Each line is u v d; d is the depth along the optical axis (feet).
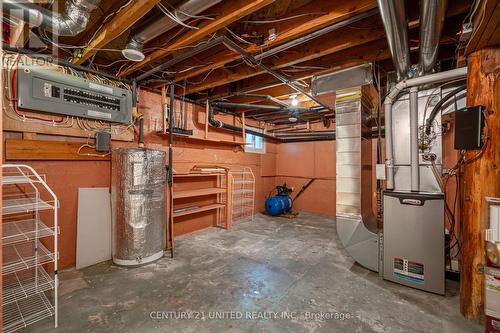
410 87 7.50
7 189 7.20
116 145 9.71
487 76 5.83
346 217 9.13
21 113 7.35
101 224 9.09
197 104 13.21
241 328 5.59
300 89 10.62
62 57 8.37
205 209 12.78
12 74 7.12
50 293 6.89
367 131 10.00
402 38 5.48
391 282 7.86
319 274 8.41
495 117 5.76
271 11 6.55
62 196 8.30
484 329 5.22
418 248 7.41
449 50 8.00
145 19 6.27
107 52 8.65
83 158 8.66
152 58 7.81
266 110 15.72
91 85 8.62
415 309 6.42
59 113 7.96
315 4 6.08
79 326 5.57
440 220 7.13
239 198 16.74
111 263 8.98
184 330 5.50
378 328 5.65
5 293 6.09
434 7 4.45
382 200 8.49
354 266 9.10
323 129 18.72
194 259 9.53
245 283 7.69
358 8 5.45
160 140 11.37
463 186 6.68
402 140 8.25
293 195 20.06
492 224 5.09
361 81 8.55
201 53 8.60
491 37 5.40
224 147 15.39
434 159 7.74
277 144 20.99
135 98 9.91
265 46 7.04
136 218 8.70
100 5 6.20
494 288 4.89
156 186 9.23
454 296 7.06
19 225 7.18
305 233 13.39
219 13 5.80
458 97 7.74
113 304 6.44
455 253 8.34
